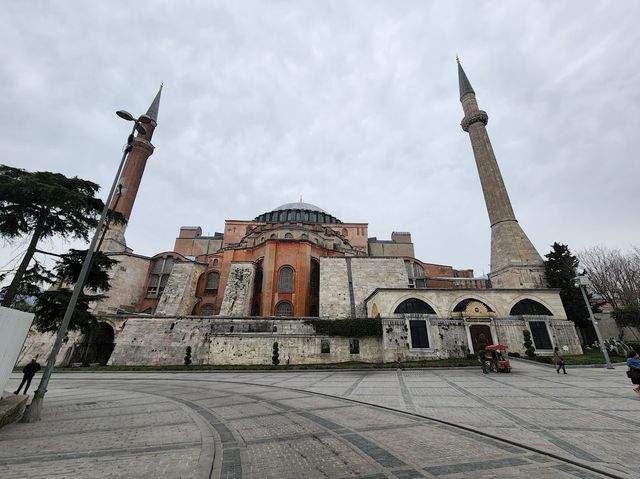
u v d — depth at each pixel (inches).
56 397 642.2
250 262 1688.0
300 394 607.5
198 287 1875.0
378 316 1256.8
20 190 580.7
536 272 1540.4
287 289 1626.5
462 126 2064.5
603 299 1638.8
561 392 540.4
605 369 857.5
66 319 474.6
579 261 1667.1
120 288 1715.1
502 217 1696.6
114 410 492.1
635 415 372.2
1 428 382.6
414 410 433.1
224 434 340.2
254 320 1314.0
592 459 239.8
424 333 1181.7
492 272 1692.9
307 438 314.8
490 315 1222.9
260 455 268.2
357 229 2491.4
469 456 251.3
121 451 284.7
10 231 621.0
